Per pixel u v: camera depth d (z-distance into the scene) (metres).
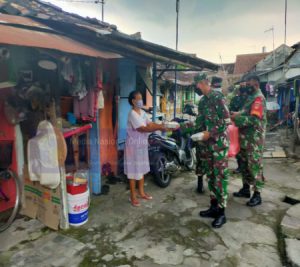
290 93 12.20
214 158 3.02
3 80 2.62
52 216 3.06
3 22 2.47
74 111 3.48
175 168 4.61
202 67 5.45
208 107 3.02
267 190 4.34
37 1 3.76
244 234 2.97
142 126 3.50
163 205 3.72
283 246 2.73
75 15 3.65
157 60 4.49
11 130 3.30
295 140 8.14
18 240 2.84
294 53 11.91
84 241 2.83
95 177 3.99
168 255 2.60
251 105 3.54
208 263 2.49
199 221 3.26
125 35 3.16
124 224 3.19
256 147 3.53
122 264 2.47
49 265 2.45
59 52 2.66
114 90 4.65
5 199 3.35
